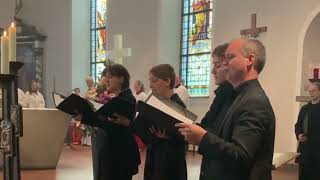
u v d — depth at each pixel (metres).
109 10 12.62
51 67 14.37
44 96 14.41
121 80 3.47
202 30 10.98
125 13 12.16
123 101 3.30
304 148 4.77
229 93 2.39
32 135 7.07
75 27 13.95
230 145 1.94
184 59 11.42
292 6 8.27
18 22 14.72
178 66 11.51
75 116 3.29
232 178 2.03
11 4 15.12
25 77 14.57
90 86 10.45
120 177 3.39
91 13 14.19
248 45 2.15
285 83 8.37
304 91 8.08
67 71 13.98
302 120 5.03
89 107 3.27
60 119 7.23
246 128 1.98
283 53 8.42
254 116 2.00
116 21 12.41
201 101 10.67
